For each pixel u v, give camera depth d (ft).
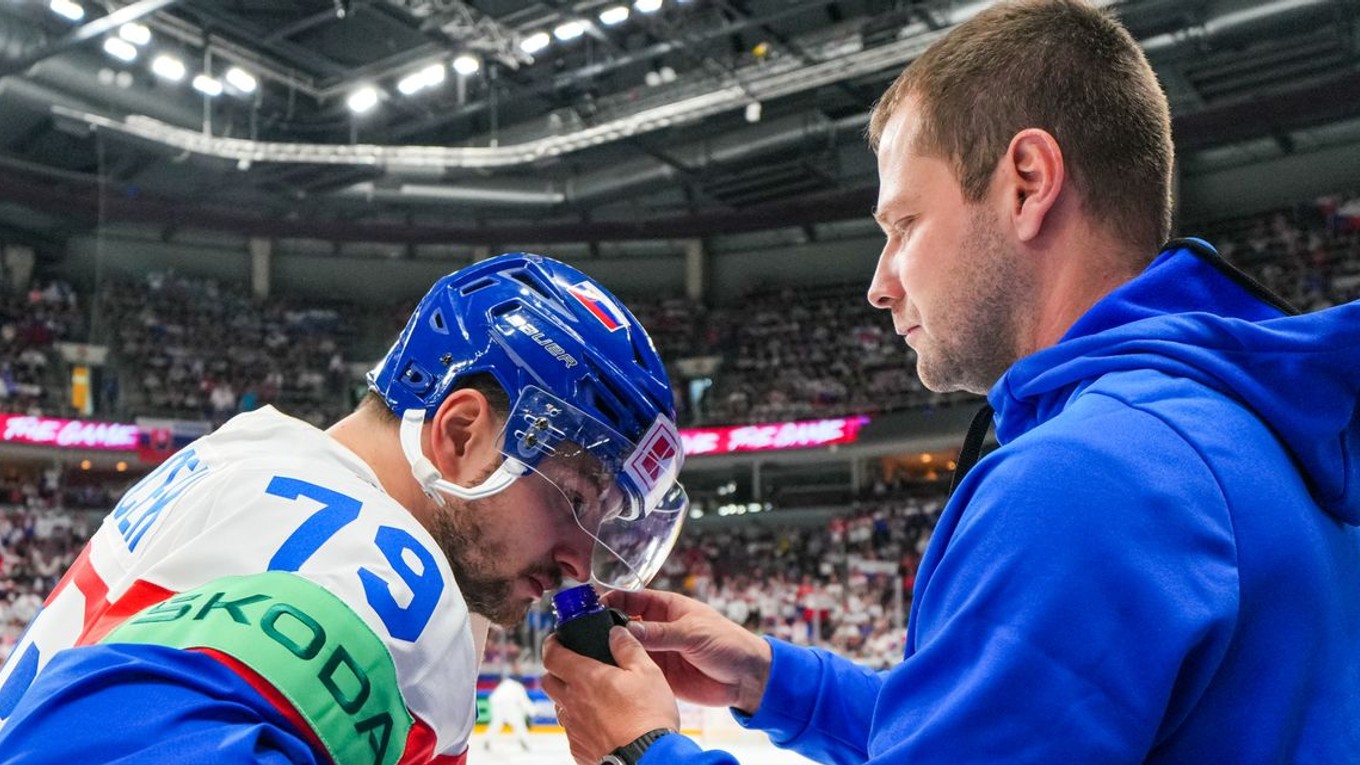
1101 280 4.33
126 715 3.02
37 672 4.08
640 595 6.26
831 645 63.21
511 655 52.65
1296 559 3.46
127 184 76.54
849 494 79.51
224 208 80.12
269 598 3.40
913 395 81.35
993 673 3.17
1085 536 3.21
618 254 94.79
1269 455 3.61
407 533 3.91
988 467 3.65
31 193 73.15
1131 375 3.75
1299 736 3.42
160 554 3.86
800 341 88.69
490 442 4.64
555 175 81.10
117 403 79.77
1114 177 4.31
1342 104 59.31
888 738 3.42
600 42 59.00
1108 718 3.08
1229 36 53.36
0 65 55.67
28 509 71.31
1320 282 69.92
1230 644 3.35
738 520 79.92
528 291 4.78
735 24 52.16
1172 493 3.28
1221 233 75.31
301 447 4.50
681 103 57.47
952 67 4.51
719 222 82.38
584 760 4.63
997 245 4.38
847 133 70.33
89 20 55.06
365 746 3.40
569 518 4.80
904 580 67.62
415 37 57.88
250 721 3.13
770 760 37.99
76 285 86.28
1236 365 3.76
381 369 4.91
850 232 90.94
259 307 90.53
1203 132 63.57
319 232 82.64
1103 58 4.35
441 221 86.74
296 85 62.23
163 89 66.08
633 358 4.85
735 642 6.14
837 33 52.39
